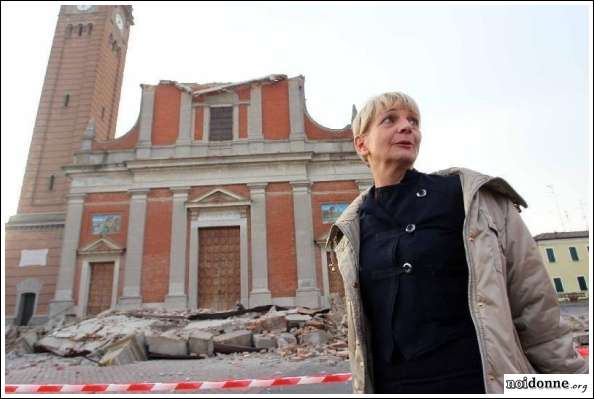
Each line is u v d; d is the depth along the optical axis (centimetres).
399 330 188
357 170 2269
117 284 2080
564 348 169
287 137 2400
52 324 1933
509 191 196
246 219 2198
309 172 2289
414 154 218
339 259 232
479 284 172
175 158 2262
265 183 2236
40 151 2667
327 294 2009
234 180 2259
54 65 2923
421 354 179
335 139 2386
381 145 222
